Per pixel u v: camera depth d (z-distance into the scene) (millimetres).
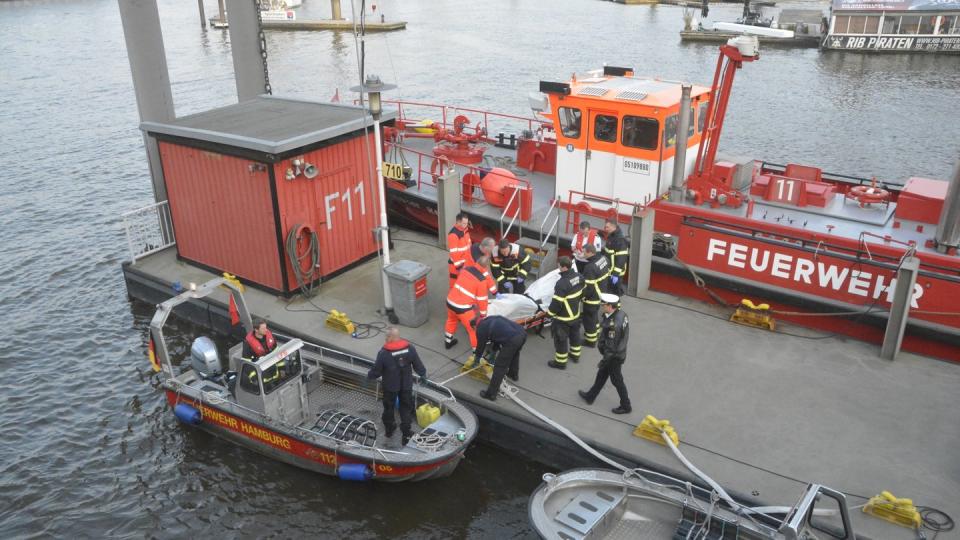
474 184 14438
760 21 46281
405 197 14945
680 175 12086
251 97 15945
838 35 41250
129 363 12984
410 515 9008
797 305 10883
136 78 14102
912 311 10180
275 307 12258
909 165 24031
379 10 66750
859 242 10422
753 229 11234
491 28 55219
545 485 7773
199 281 13438
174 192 13414
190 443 10617
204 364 10328
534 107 13906
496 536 8711
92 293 15906
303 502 9305
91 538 9008
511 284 11297
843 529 7129
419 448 8727
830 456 8266
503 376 9305
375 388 10180
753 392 9453
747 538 7188
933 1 38812
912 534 7129
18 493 9828
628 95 12523
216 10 68188
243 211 12391
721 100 11578
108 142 28391
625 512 7910
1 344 13797
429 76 38469
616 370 8797
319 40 51438
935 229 11047
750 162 12719
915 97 32094
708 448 8438
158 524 9141
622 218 13211
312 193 12375
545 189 15078
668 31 50750
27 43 53500
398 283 11172
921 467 8062
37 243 18984
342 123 12484
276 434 9352
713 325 11086
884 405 9125
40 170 25188
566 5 69438
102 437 10961
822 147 25875
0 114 33156
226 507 9320
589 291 10133
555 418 9039
